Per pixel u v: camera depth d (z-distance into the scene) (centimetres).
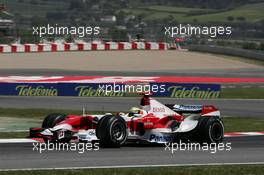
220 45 17125
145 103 4194
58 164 3309
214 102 7819
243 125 5662
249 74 11481
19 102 7388
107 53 14262
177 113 4316
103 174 2992
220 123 4256
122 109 6819
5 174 2938
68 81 8669
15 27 16288
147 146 4128
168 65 12475
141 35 16650
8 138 4472
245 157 3697
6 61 12406
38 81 8525
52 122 4075
